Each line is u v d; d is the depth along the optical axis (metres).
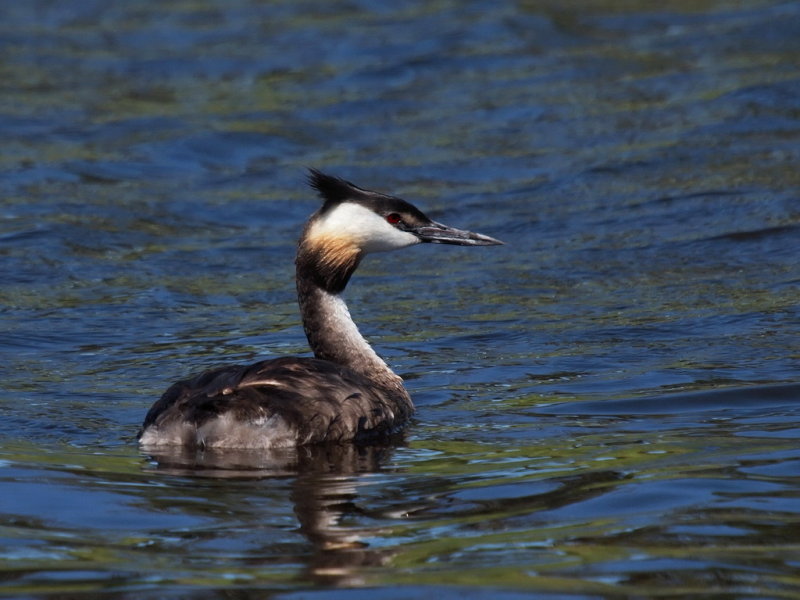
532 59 26.89
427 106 24.61
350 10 30.97
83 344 14.63
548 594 7.48
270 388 10.85
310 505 9.16
